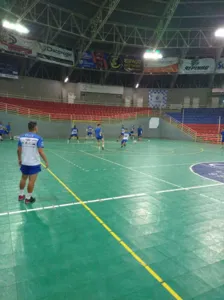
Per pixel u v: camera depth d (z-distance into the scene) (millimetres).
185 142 24453
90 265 2906
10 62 26703
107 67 29828
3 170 8250
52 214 4547
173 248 3381
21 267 2828
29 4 20047
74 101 31203
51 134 24594
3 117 21812
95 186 6637
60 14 22359
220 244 3535
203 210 4961
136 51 30672
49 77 30812
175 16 24781
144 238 3668
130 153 14039
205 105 32750
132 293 2422
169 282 2617
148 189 6461
